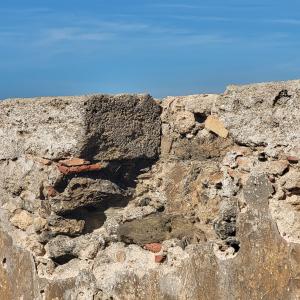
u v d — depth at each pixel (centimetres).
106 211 530
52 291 541
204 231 489
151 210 518
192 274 484
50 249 539
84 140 509
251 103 462
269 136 455
